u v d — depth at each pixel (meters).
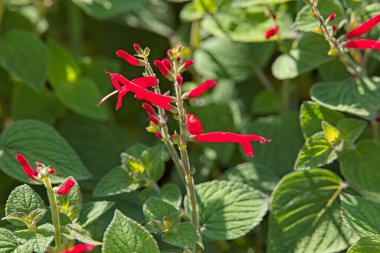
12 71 0.78
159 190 0.68
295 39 0.74
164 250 0.72
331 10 0.69
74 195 0.66
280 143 0.75
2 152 0.69
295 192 0.69
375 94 0.69
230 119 0.79
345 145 0.68
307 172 0.69
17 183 0.76
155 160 0.68
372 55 0.71
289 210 0.68
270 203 0.69
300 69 0.72
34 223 0.62
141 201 0.68
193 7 0.77
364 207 0.66
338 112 0.70
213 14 0.77
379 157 0.68
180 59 0.64
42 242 0.61
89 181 0.77
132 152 0.70
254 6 0.76
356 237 0.66
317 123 0.70
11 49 0.79
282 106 0.79
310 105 0.70
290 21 0.75
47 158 0.69
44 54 0.79
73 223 0.64
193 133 0.62
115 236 0.62
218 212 0.67
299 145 0.75
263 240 0.75
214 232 0.66
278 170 0.75
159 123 0.66
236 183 0.68
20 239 0.61
